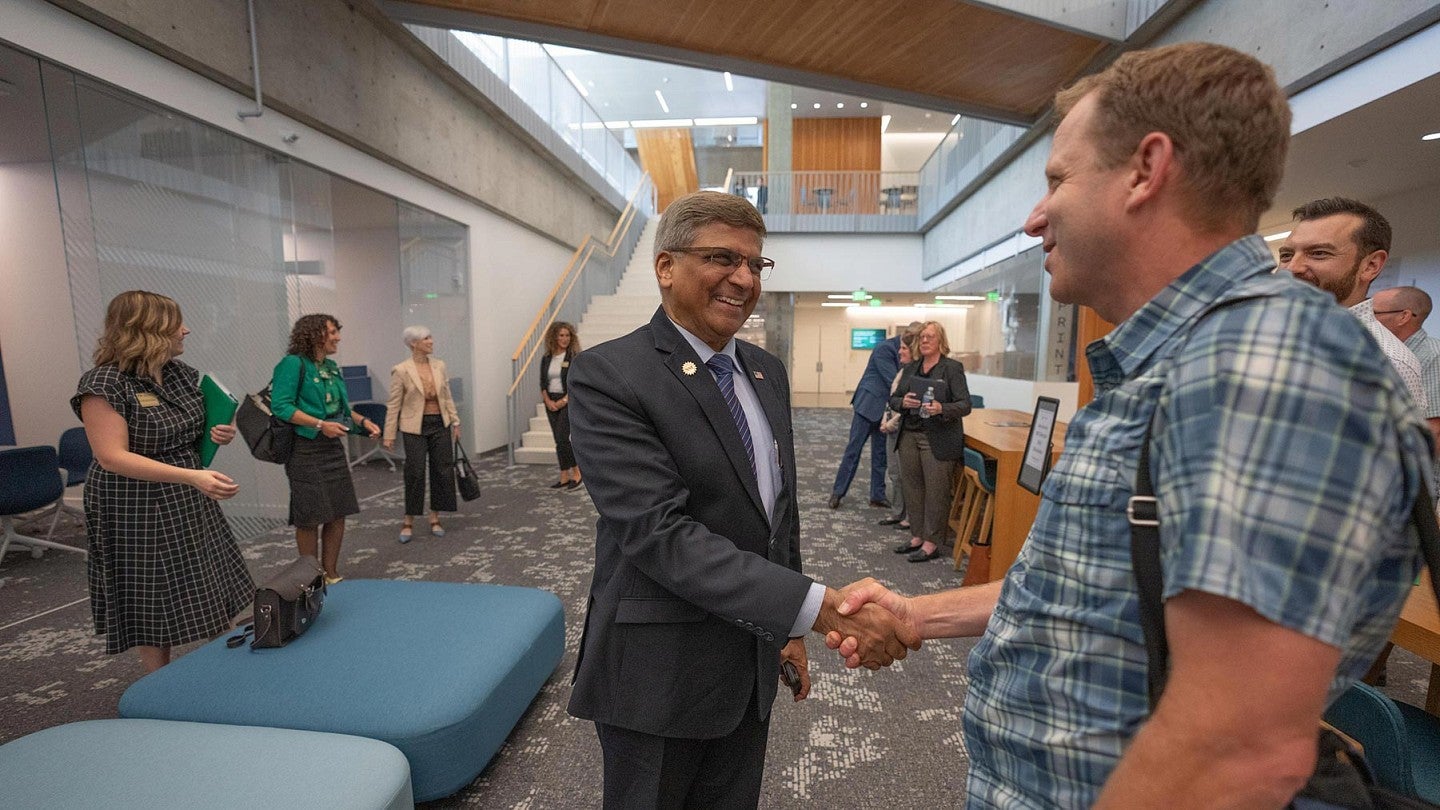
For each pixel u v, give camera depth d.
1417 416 0.43
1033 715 0.60
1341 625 0.39
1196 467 0.44
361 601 2.33
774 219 13.12
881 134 15.02
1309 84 3.43
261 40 4.08
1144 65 0.56
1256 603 0.39
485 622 2.15
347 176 5.14
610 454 0.93
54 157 3.26
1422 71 2.83
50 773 1.36
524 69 7.93
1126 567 0.52
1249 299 0.48
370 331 7.17
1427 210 4.60
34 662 2.54
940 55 5.20
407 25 5.39
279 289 4.52
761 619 0.87
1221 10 3.98
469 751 1.69
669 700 0.97
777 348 13.51
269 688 1.74
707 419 0.98
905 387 3.81
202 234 3.90
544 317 8.64
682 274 1.01
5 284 4.46
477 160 7.06
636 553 0.91
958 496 4.25
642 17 4.72
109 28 3.22
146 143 3.57
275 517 4.44
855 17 4.61
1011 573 0.68
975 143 9.23
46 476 3.69
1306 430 0.41
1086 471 0.57
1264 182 0.54
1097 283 0.61
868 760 1.94
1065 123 0.63
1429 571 0.45
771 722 2.14
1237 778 0.41
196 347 3.88
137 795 1.30
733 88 14.77
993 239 8.77
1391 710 0.98
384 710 1.66
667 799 1.02
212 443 2.12
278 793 1.32
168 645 2.03
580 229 10.34
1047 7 4.52
